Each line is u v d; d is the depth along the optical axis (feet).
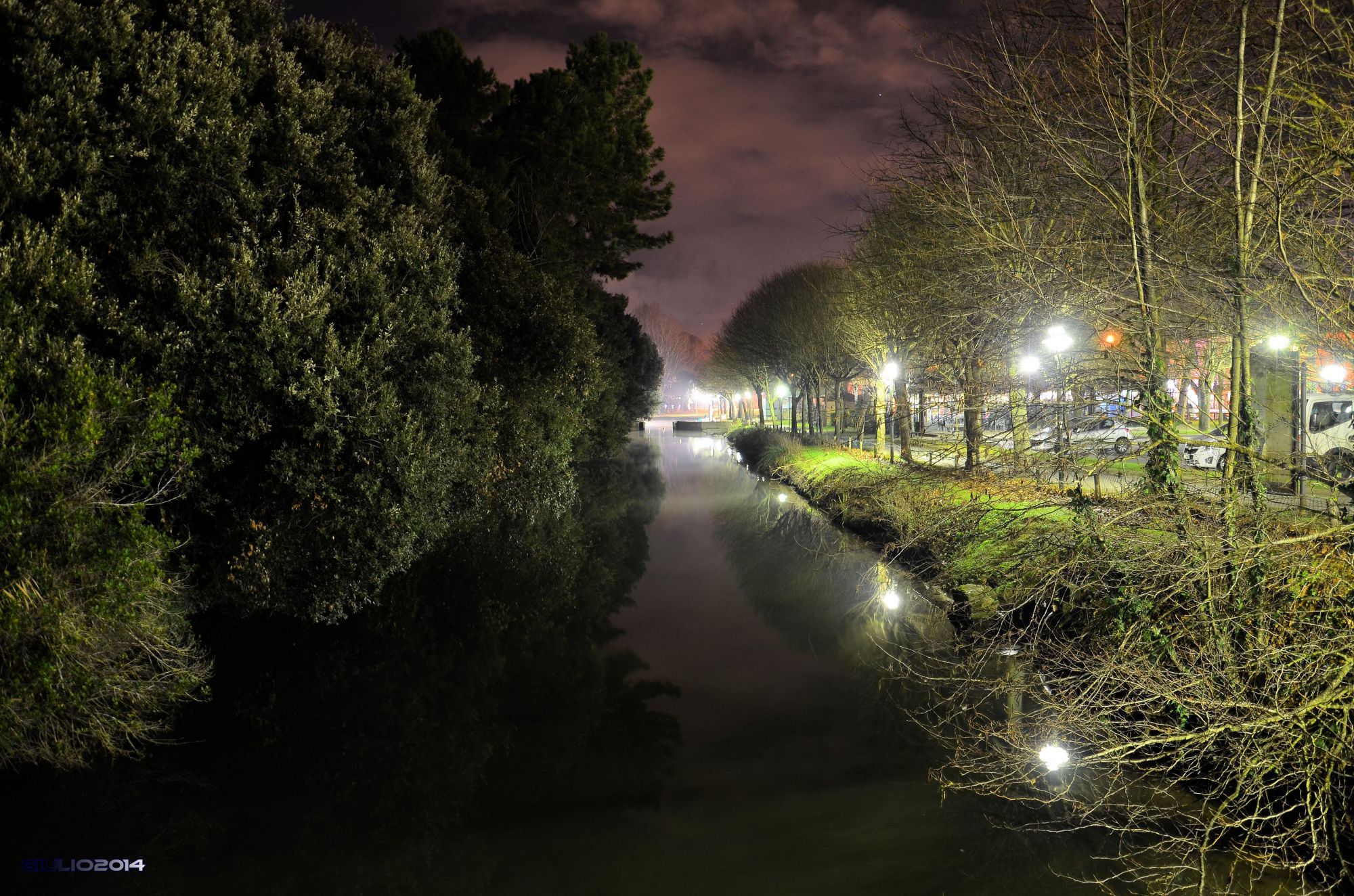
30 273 28.40
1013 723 25.76
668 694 32.12
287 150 40.88
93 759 25.73
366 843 20.99
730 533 69.87
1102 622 26.68
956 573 41.16
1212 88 23.58
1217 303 23.24
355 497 40.34
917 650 35.27
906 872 18.84
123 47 34.47
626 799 23.29
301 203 42.83
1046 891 17.78
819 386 127.24
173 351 33.76
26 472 22.58
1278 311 20.38
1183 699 18.53
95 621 23.99
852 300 78.69
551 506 74.02
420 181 50.72
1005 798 22.12
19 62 31.83
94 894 18.88
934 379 50.19
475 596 47.06
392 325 43.37
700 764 25.49
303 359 38.37
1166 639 22.12
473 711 30.55
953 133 40.06
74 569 23.56
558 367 68.28
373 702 31.27
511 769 25.48
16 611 21.53
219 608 40.70
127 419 28.76
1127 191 24.90
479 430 56.54
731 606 45.91
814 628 40.81
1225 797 20.40
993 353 37.60
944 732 26.73
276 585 39.47
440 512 50.80
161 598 28.76
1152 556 22.93
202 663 34.19
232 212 37.40
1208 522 22.11
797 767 24.99
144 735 27.17
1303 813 18.37
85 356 28.43
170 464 32.68
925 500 49.98
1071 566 25.90
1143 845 19.34
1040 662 28.71
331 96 45.03
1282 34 19.85
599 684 33.42
